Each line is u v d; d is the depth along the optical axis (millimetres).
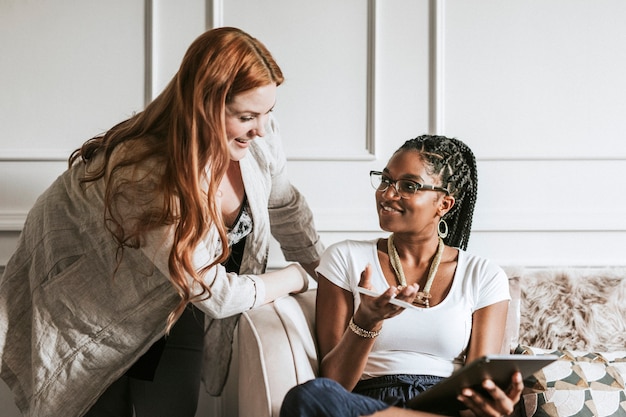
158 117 1614
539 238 2361
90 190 1655
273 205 2025
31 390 1742
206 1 2312
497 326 1735
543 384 1792
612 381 1807
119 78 2299
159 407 1826
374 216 2334
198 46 1555
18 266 1777
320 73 2338
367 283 1505
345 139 2344
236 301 1659
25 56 2279
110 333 1664
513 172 2359
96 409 1772
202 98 1524
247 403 1663
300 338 1660
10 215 2258
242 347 1704
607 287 1997
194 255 1575
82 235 1680
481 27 2355
